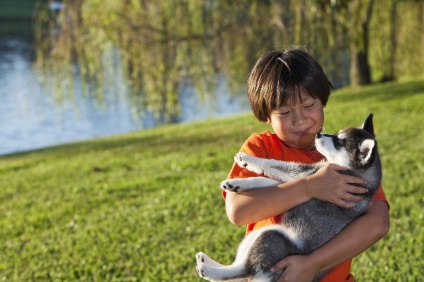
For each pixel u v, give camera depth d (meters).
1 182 9.70
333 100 14.47
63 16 14.91
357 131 2.98
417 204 6.46
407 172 7.63
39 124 22.30
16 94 28.00
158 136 12.88
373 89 15.82
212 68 15.66
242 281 2.86
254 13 15.21
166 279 5.28
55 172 9.98
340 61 15.71
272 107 2.82
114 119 22.23
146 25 14.91
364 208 2.80
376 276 4.89
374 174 2.83
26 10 66.31
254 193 2.71
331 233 2.78
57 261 5.95
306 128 2.86
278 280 2.62
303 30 14.08
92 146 12.63
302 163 2.95
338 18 14.37
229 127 12.70
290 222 2.86
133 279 5.34
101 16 14.77
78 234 6.66
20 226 7.15
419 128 10.14
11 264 5.97
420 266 4.99
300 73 2.74
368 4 16.14
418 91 14.34
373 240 2.70
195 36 15.12
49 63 15.52
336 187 2.65
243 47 15.30
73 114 23.22
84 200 7.96
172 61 15.23
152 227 6.62
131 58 15.12
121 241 6.32
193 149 10.52
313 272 2.61
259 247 2.79
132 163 10.00
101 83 15.93
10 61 38.38
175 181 8.41
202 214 6.87
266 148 3.01
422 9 16.89
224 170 8.74
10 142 20.03
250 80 2.93
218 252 5.71
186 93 24.52
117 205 7.61
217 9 15.29
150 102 15.71
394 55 17.31
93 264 5.77
